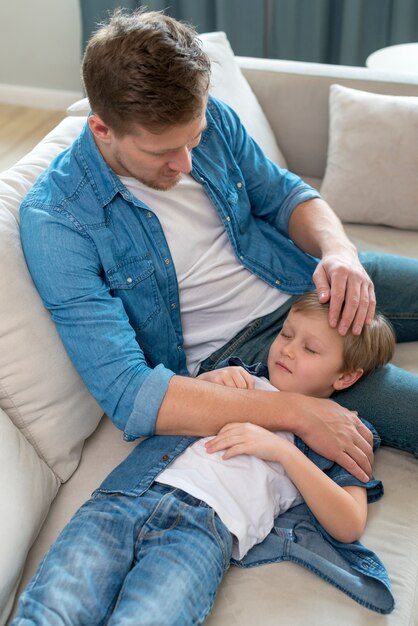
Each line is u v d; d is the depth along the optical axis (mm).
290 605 1179
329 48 3305
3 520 1178
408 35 3119
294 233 1714
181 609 1092
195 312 1562
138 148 1282
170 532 1214
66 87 3844
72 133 1736
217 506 1237
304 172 2391
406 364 1665
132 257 1439
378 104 2105
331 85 2227
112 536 1210
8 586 1155
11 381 1337
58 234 1355
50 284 1350
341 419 1367
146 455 1343
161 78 1190
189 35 1271
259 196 1729
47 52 3756
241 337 1582
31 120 3795
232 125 1690
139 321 1470
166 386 1320
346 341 1445
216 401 1332
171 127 1236
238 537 1225
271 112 2324
